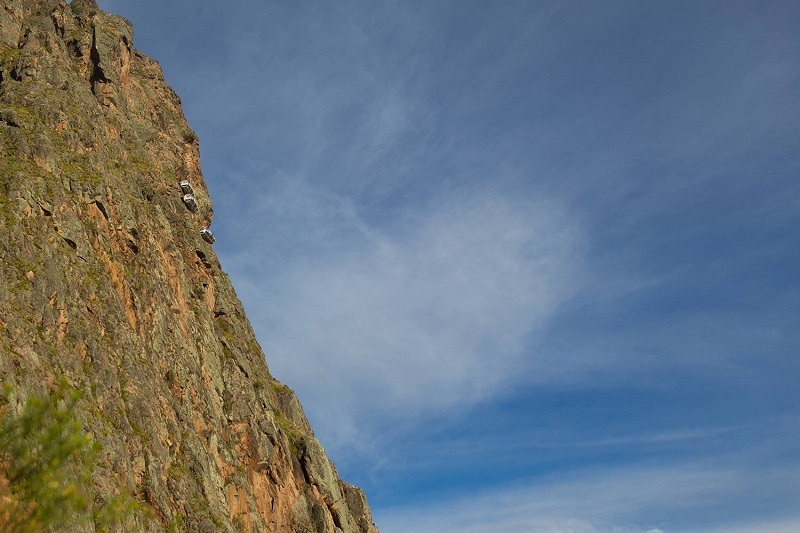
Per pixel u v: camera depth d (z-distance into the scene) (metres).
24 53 71.56
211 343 70.38
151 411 53.75
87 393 48.50
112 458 46.66
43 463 25.64
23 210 53.12
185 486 53.34
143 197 73.12
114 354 53.75
